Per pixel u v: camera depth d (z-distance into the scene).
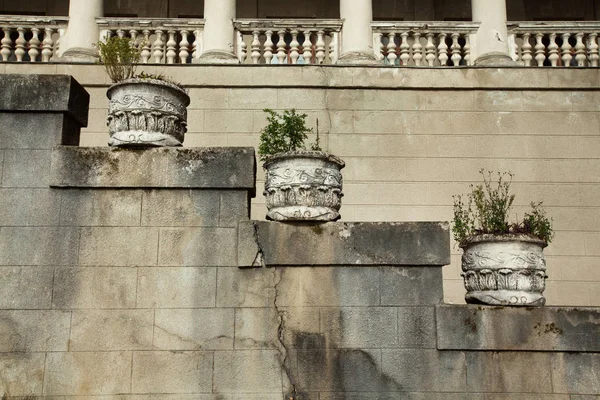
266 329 7.50
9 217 7.68
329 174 7.89
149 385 7.31
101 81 13.71
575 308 7.61
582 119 13.84
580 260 13.12
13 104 7.95
